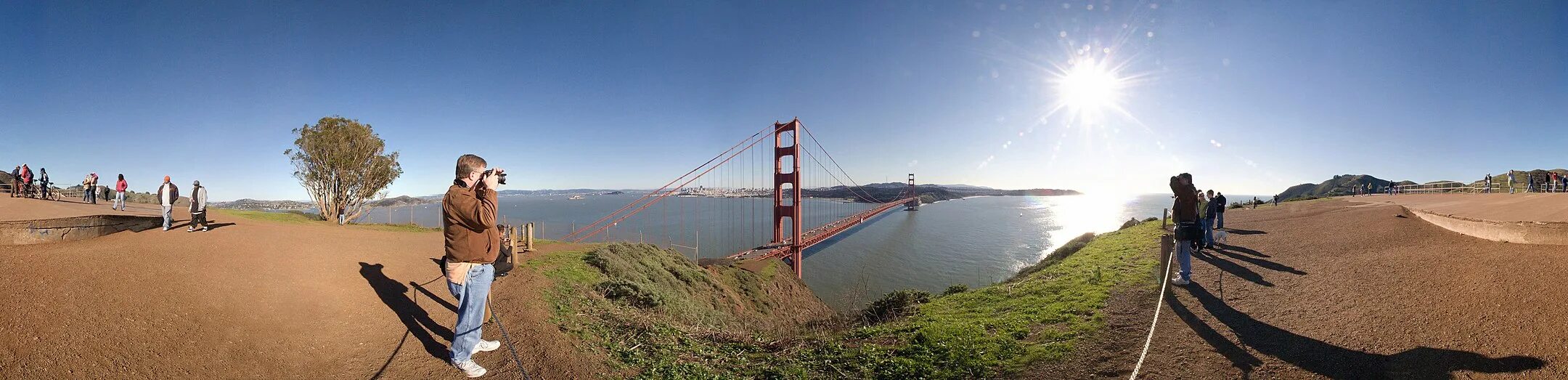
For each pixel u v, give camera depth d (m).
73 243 9.44
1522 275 6.11
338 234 14.29
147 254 8.05
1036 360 5.48
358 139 25.58
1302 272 8.27
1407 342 4.75
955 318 7.69
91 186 23.61
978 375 5.21
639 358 5.57
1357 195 45.94
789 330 7.79
